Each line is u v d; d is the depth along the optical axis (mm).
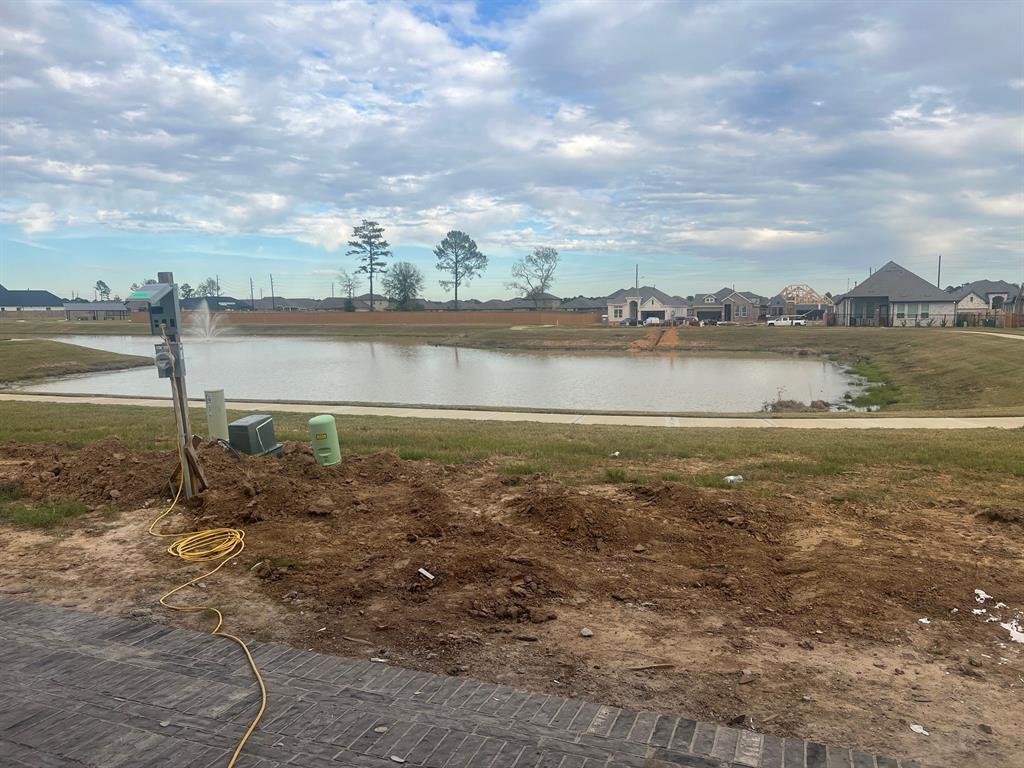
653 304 98062
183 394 6375
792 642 3742
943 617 4012
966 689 3279
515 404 22188
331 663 3488
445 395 24797
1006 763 2721
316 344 58781
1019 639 3762
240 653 3609
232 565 4926
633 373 33938
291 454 8062
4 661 3514
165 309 6180
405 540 5320
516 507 6078
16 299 155250
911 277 71688
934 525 5625
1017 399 19594
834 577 4531
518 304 129125
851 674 3408
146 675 3377
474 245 116562
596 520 5512
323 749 2766
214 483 6617
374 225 104938
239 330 79125
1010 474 7402
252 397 23875
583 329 66438
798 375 32812
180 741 2832
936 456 8289
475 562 4770
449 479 7227
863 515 5902
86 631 3861
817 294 109938
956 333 43469
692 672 3426
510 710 3037
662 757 2699
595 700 3174
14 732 2895
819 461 8164
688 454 8711
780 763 2670
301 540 5371
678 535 5402
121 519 6027
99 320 106188
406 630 3891
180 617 4109
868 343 46188
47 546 5371
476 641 3758
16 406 15367
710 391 26391
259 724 2943
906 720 3020
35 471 7473
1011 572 4605
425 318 88250
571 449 9125
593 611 4141
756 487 6855
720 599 4301
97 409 14758
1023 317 58031
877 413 14766
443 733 2867
